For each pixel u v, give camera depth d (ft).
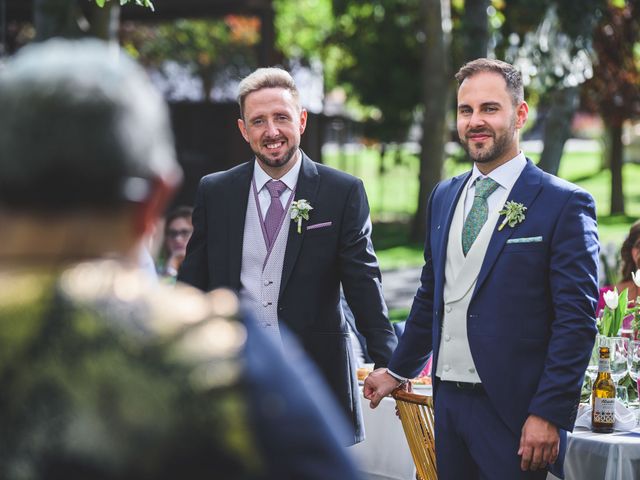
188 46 78.33
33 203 4.32
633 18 60.90
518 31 44.73
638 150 139.03
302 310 14.30
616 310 15.90
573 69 42.55
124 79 4.38
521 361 12.10
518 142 12.78
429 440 14.06
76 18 32.76
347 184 14.65
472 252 12.50
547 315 12.17
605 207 90.99
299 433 4.26
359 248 14.51
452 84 63.10
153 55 78.02
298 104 14.73
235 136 64.59
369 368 18.95
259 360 4.37
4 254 4.40
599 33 59.82
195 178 65.16
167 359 4.20
